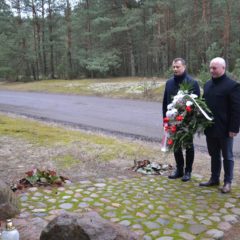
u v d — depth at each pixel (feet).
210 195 15.66
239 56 98.63
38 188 16.17
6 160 21.30
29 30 129.90
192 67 109.70
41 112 45.70
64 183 16.96
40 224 12.52
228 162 16.03
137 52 120.37
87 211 13.65
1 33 134.82
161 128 33.32
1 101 60.64
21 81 126.31
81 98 62.23
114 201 14.80
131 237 10.03
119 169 19.66
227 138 15.96
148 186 16.80
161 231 12.18
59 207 14.10
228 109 15.71
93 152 23.18
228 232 12.26
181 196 15.52
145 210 13.92
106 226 9.91
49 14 131.13
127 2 111.65
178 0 105.81
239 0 100.48
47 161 21.09
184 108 16.26
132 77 104.73
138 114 42.19
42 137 28.09
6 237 10.07
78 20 118.93
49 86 87.35
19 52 129.08
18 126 33.32
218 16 104.06
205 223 12.85
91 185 16.76
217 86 15.79
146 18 110.52
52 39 132.05
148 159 21.72
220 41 102.68
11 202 13.29
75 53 120.16
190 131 16.28
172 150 16.84
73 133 30.35
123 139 28.37
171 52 112.98
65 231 9.90
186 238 11.71
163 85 64.75
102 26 115.75
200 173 18.95
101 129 33.24
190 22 103.71
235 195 15.66
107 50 113.39
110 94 65.72
